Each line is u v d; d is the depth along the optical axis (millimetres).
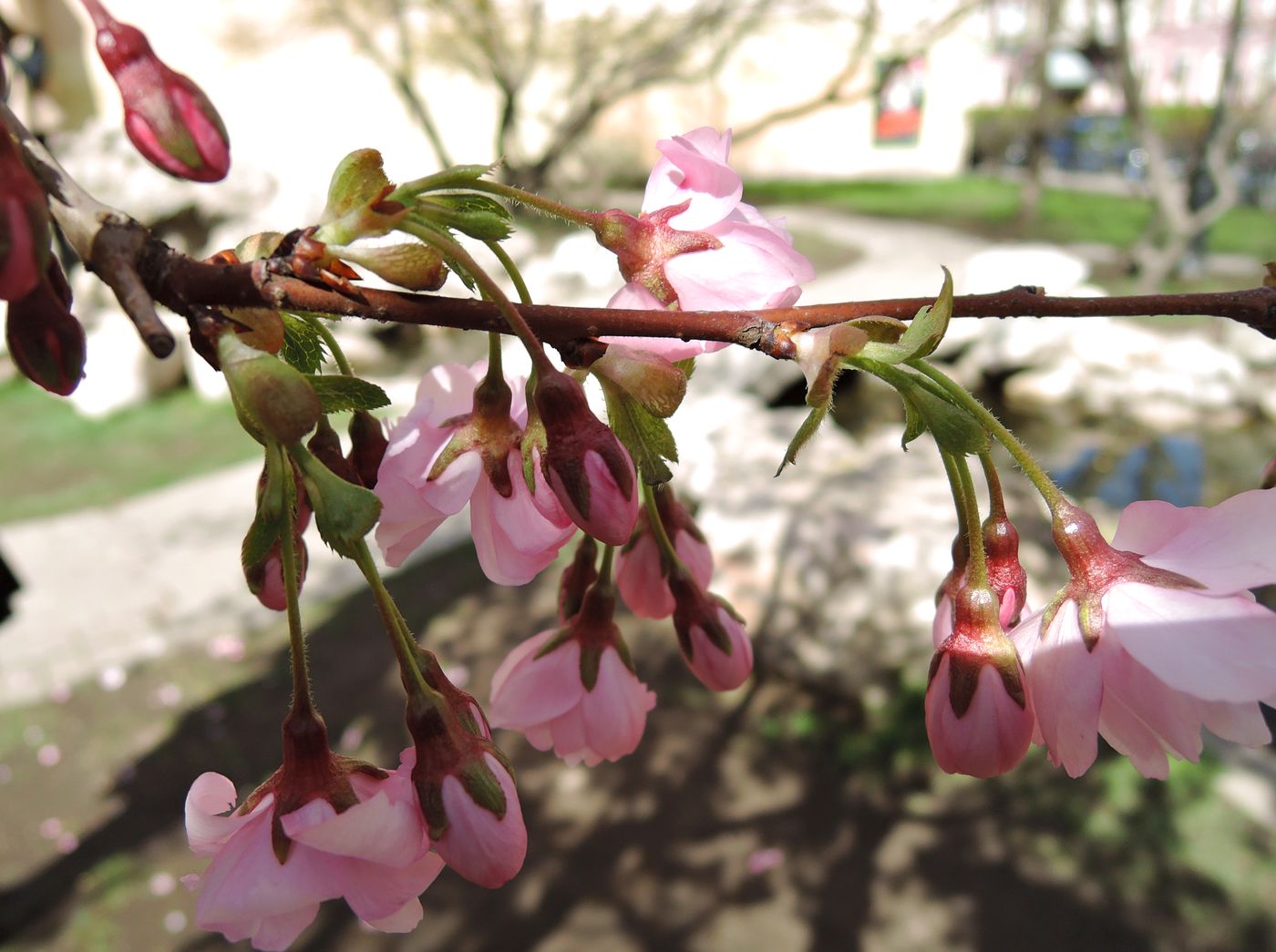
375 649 5457
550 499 820
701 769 4434
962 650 832
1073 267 10891
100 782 4535
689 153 852
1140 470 8180
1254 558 766
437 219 765
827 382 737
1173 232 11977
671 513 1154
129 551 6562
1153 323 10508
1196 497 7707
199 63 16359
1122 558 802
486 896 3850
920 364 742
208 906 725
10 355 729
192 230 11258
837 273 12719
